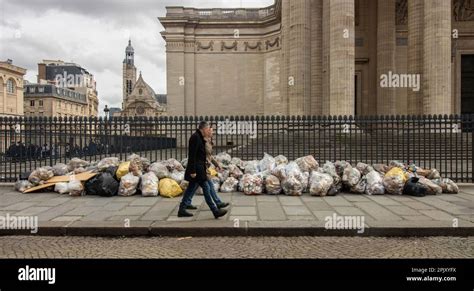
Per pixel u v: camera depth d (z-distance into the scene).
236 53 40.53
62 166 11.00
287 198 9.23
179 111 40.31
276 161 11.34
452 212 7.68
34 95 79.00
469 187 10.85
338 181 9.87
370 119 12.95
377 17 28.48
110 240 6.37
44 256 5.49
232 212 7.71
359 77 29.28
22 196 9.46
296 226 6.62
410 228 6.58
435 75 20.45
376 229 6.58
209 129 7.40
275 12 37.56
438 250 5.77
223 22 40.28
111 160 11.08
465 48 29.48
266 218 7.19
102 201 8.82
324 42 22.70
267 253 5.62
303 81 23.16
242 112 40.25
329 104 21.23
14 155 12.58
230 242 6.22
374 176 9.90
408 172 10.77
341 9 19.83
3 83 62.28
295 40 23.39
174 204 8.50
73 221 6.94
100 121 13.07
